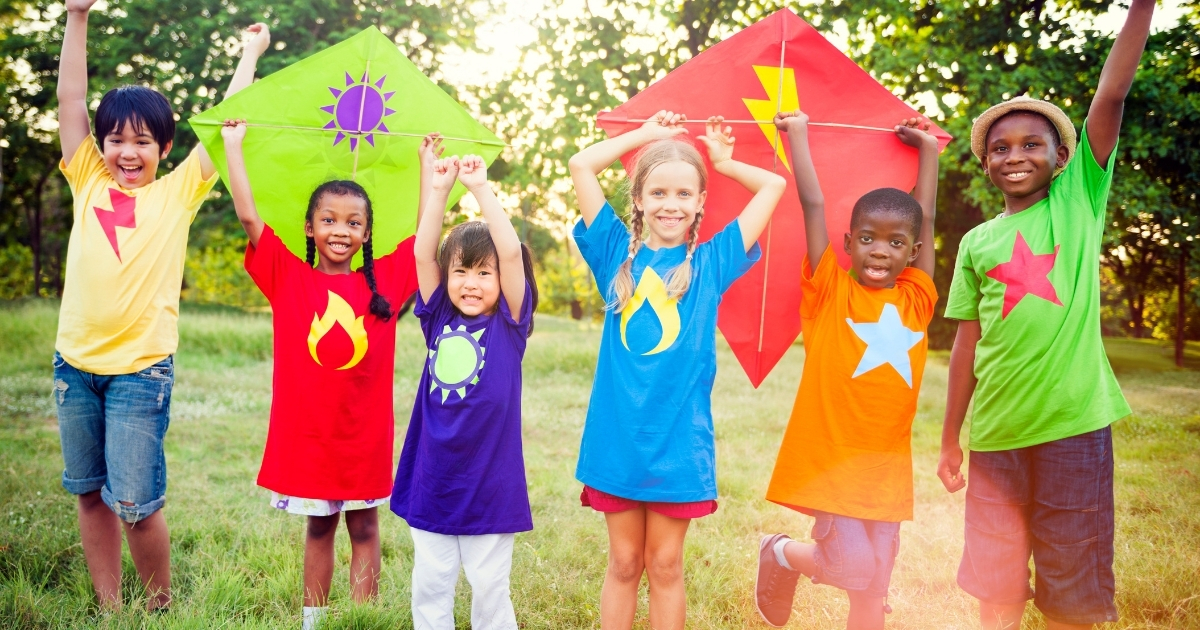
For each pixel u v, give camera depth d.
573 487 4.78
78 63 3.16
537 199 14.45
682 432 2.65
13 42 15.90
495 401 2.76
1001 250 2.87
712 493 2.68
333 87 3.34
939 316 15.55
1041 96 10.57
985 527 2.88
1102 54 10.28
